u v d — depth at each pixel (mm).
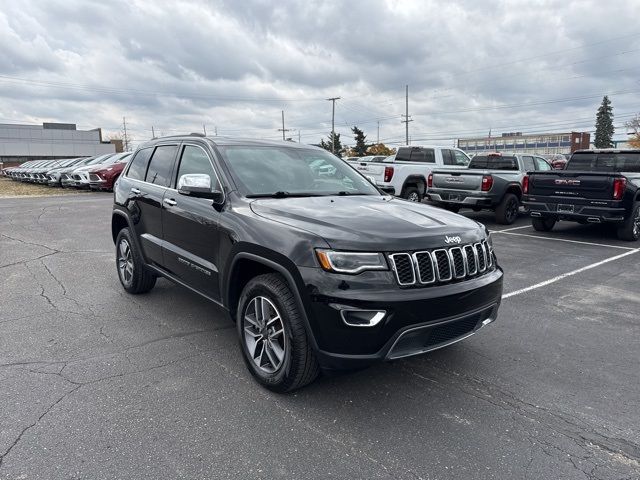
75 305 5129
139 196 5055
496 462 2609
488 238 3613
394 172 13117
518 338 4375
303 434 2844
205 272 3941
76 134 75312
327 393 3330
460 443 2775
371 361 2873
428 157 14961
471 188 11102
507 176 11492
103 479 2424
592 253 8227
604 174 8898
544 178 9742
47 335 4285
